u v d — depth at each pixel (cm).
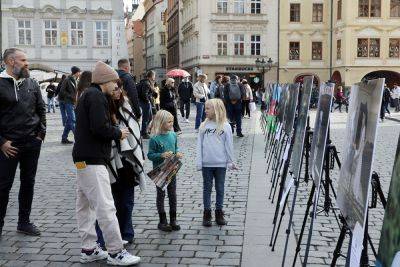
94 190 518
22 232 642
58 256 566
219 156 672
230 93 1712
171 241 614
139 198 830
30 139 618
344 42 4753
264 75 5016
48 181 968
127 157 572
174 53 6988
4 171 606
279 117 1054
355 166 339
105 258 555
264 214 733
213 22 4944
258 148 1445
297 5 5034
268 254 568
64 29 4197
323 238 626
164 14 8231
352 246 325
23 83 614
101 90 540
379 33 4741
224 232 649
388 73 4841
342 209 369
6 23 4112
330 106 412
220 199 681
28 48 4162
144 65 10219
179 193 864
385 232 269
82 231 548
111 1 4222
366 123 320
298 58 5069
